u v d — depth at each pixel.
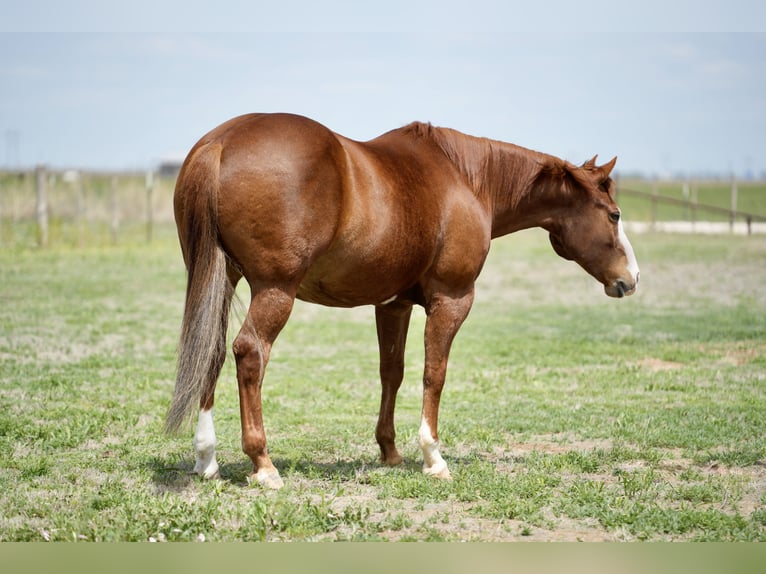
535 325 15.45
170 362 11.49
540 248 33.00
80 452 7.06
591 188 7.13
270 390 10.04
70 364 10.93
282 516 5.38
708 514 5.65
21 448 7.04
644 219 46.53
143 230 35.75
